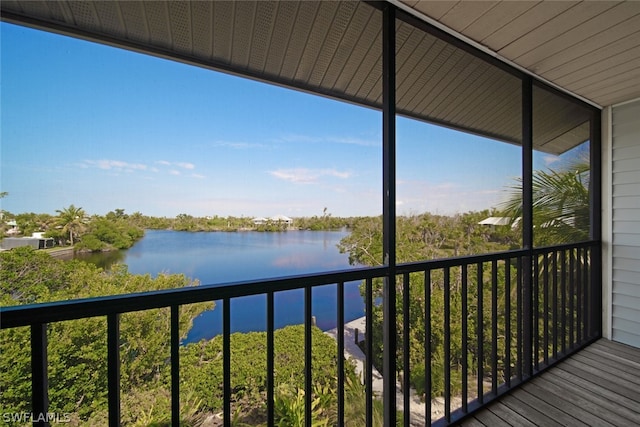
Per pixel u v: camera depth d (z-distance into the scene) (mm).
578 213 3170
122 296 839
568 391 1857
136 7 1353
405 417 1465
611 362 2250
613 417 1600
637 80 2211
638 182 2551
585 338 2623
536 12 1463
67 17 1368
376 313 2619
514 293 3318
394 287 1393
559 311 2945
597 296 2748
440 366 2816
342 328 1257
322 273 1195
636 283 2559
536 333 2092
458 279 3213
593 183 2805
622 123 2648
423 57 1969
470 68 2105
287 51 1770
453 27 1580
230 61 1836
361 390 2195
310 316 1173
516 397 1803
